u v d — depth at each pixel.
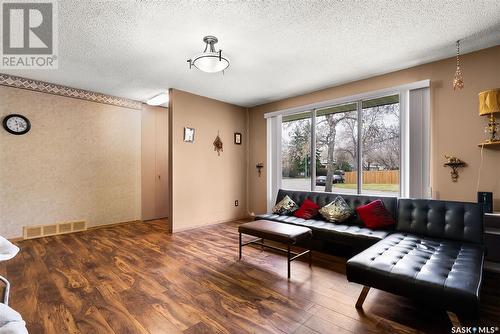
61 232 4.04
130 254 3.10
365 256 1.98
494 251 2.52
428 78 3.08
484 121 2.68
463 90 2.83
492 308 1.88
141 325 1.70
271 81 3.79
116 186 4.72
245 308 1.91
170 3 1.96
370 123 3.74
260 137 5.21
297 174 4.72
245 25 2.29
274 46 2.69
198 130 4.53
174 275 2.49
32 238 3.75
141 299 2.04
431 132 3.04
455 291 1.44
